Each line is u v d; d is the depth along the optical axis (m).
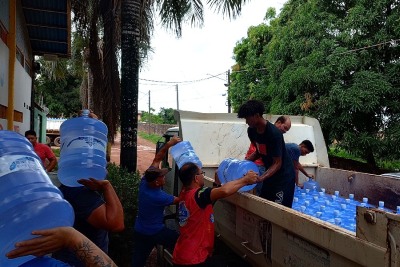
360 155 9.79
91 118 2.85
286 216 2.55
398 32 8.75
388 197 4.63
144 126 49.78
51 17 9.27
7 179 1.53
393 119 9.12
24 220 1.42
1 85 5.84
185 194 3.12
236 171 3.61
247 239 3.25
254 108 3.44
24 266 1.36
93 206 2.21
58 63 17.52
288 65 10.91
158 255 4.83
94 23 8.57
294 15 11.81
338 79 9.49
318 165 6.06
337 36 9.93
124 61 6.64
